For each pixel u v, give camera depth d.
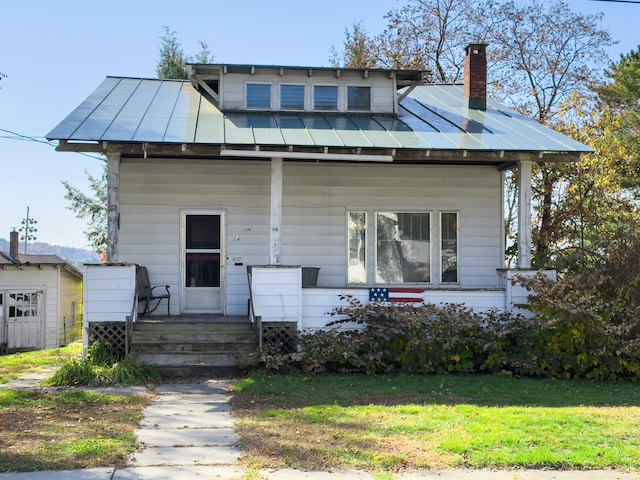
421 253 15.56
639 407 9.44
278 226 13.11
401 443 7.37
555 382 11.49
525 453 6.95
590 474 6.50
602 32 30.22
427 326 12.40
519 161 13.80
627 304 13.09
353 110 15.98
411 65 30.95
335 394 10.14
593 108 25.84
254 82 15.67
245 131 13.58
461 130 14.75
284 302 12.85
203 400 9.84
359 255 15.42
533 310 12.50
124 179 14.80
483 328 12.74
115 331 12.58
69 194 30.83
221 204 15.02
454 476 6.40
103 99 15.60
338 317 13.12
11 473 6.32
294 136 13.42
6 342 27.53
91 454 6.92
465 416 8.63
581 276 13.05
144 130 13.11
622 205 21.47
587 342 12.02
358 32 33.12
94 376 11.15
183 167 14.95
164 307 14.78
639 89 28.38
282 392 10.31
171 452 7.11
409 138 13.82
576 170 20.48
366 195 15.45
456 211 15.65
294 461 6.78
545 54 30.22
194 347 12.50
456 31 31.33
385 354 12.18
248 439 7.60
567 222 21.09
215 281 14.99
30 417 8.54
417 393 10.27
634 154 21.45
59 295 29.00
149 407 9.34
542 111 28.78
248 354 12.16
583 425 8.19
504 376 12.02
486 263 15.66
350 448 7.19
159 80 18.39
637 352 11.73
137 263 14.75
